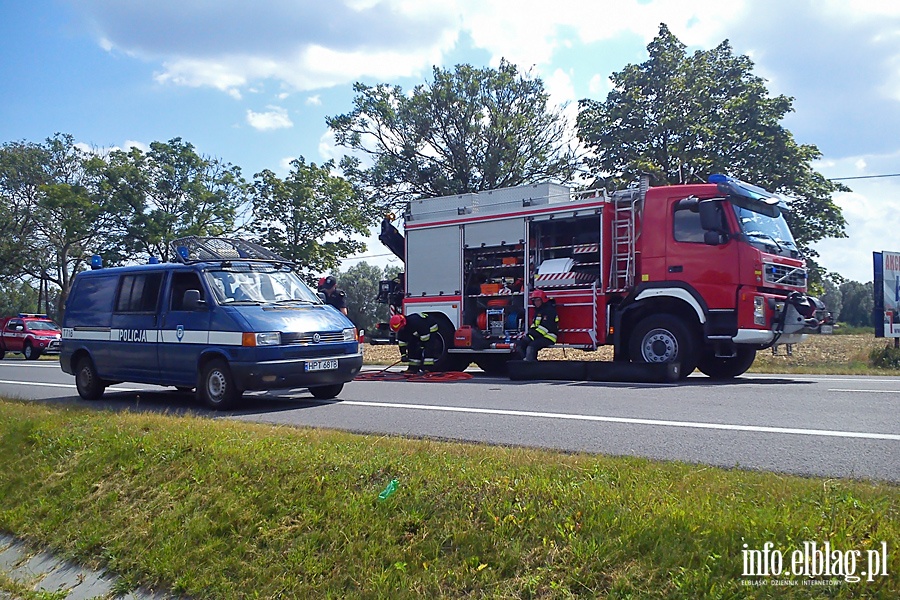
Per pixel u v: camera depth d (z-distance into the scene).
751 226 12.59
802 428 7.20
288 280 11.55
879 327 19.58
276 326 10.24
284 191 38.75
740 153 28.52
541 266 14.48
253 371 9.99
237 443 6.43
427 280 16.30
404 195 42.91
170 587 4.83
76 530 5.73
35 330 31.36
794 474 5.33
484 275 15.67
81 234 40.28
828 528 3.88
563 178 42.06
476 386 12.29
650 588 3.64
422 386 12.60
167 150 39.44
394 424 8.34
